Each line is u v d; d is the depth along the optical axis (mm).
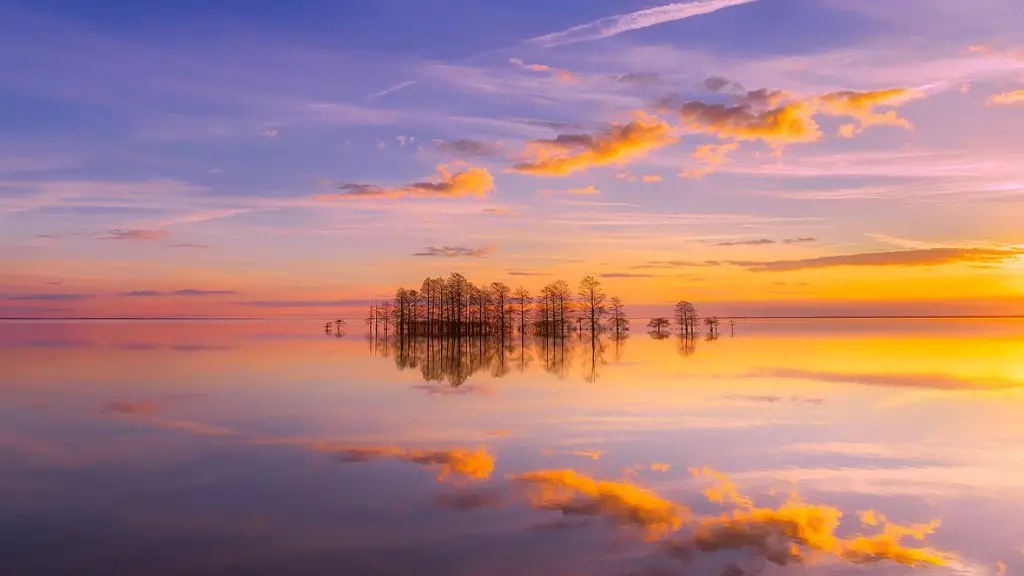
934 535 13742
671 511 15219
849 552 12820
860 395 34375
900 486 17297
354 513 15047
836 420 26891
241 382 40375
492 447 21812
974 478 18094
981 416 27859
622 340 104438
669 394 34844
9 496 16469
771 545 13148
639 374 45750
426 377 43781
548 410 29391
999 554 12773
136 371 46875
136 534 13789
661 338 111938
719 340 102812
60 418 27281
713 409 29719
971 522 14531
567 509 15328
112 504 15750
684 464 19547
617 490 16859
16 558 12547
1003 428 25203
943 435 23828
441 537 13594
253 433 24172
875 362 55875
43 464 19578
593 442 22547
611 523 14391
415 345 85750
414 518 14719
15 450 21406
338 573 11875
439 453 20938
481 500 16031
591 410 29375
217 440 22891
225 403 31422
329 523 14398
